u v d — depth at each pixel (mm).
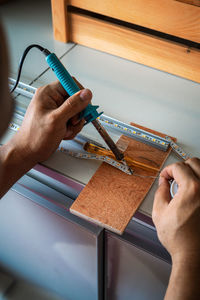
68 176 676
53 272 980
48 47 987
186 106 825
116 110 813
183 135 758
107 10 851
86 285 917
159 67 907
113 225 581
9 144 632
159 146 718
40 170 708
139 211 620
